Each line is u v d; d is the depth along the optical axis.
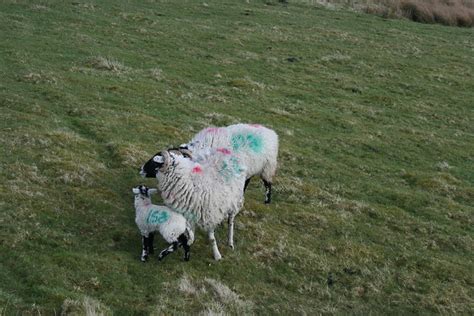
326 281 10.36
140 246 10.36
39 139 13.57
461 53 29.70
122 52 22.89
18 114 15.13
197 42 25.77
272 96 20.80
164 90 19.39
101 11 28.19
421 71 26.00
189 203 10.05
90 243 10.14
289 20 32.00
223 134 11.64
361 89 22.94
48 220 10.49
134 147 14.10
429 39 31.78
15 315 8.01
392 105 21.78
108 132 15.09
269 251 10.79
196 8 31.78
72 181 11.98
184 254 10.32
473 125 20.84
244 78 22.08
